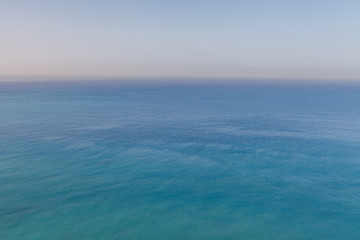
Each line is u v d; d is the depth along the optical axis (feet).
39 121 225.15
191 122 235.40
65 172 117.29
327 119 249.75
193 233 75.05
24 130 191.83
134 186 105.09
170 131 200.13
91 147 155.84
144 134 189.98
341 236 75.05
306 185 108.37
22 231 74.02
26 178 109.60
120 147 157.28
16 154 139.33
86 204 89.92
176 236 73.51
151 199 94.73
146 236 73.36
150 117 258.78
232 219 82.69
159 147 158.81
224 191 102.22
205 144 166.30
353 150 155.53
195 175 117.39
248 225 79.41
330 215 85.87
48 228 75.72
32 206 87.61
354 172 122.83
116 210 86.63
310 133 195.52
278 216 84.79
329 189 104.88
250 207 90.17
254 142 171.53
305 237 74.13
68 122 224.74
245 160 137.69
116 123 226.79
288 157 142.92
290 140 176.55
